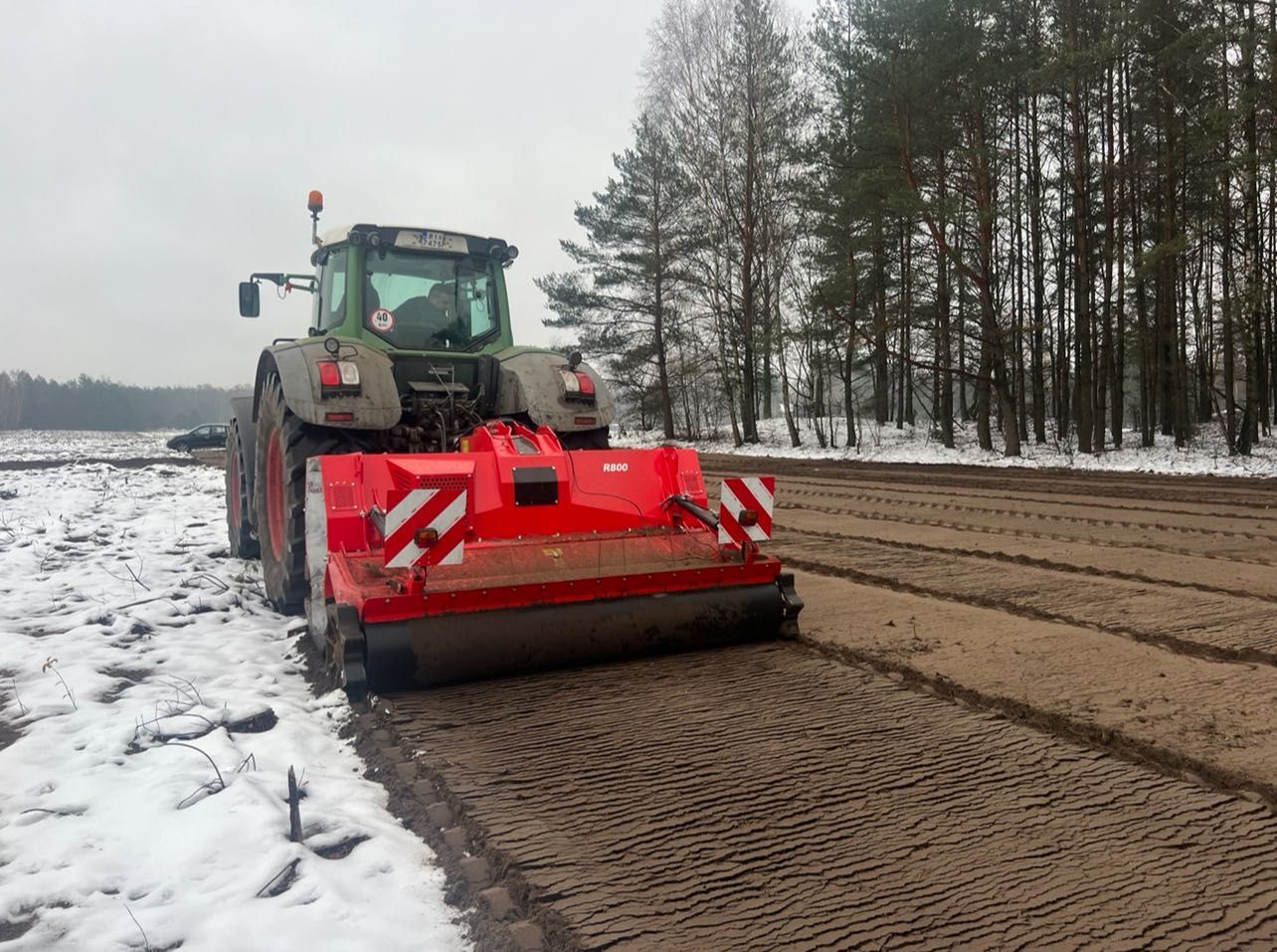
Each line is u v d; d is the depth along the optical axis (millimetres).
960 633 4793
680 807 2773
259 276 7066
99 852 2482
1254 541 7902
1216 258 24062
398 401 5277
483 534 4418
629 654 4188
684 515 4902
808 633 4816
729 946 2047
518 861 2428
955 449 24453
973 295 22594
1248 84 16547
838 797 2832
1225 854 2451
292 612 5406
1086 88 20891
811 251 26047
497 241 6242
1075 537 8258
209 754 3148
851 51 20953
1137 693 3750
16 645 4629
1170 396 26109
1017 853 2471
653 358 34062
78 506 10891
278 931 2086
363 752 3283
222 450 32500
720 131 26000
